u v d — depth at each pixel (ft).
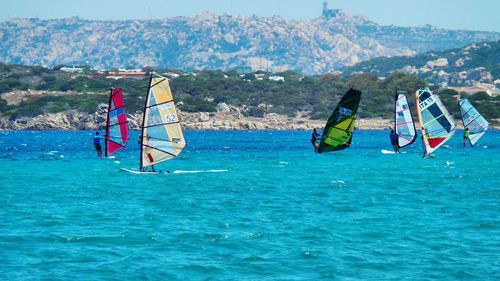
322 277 265.13
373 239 329.52
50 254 294.25
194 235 334.44
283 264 282.15
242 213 404.16
